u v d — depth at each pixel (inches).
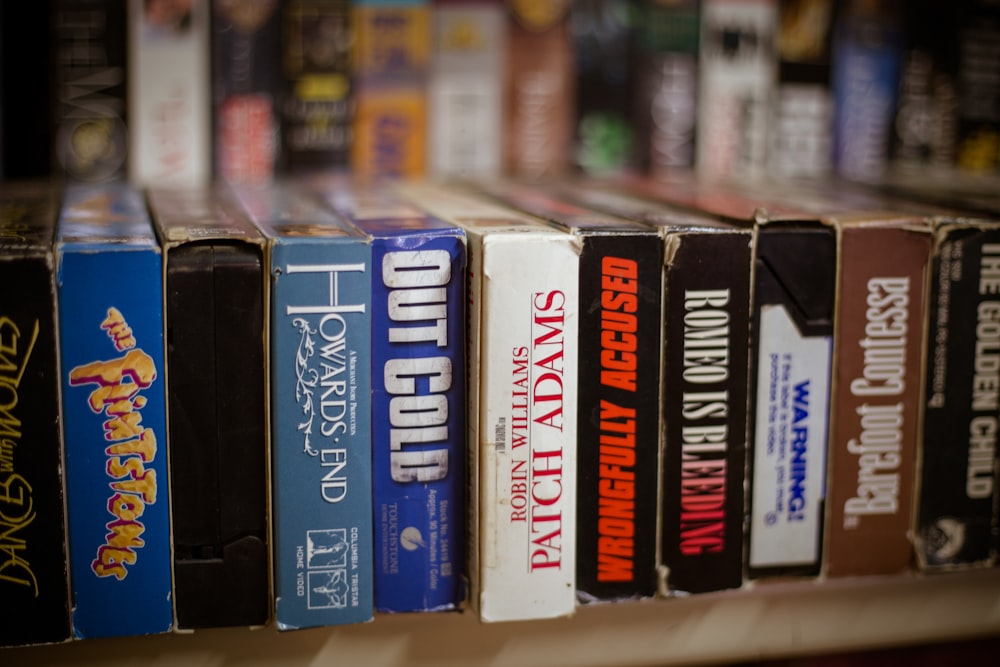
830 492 23.1
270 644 22.1
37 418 19.6
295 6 31.8
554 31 33.2
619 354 21.4
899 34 35.1
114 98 31.1
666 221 22.5
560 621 23.3
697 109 34.3
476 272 20.6
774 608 24.3
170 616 20.9
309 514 21.0
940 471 23.5
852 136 35.4
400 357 20.9
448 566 22.0
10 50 30.3
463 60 32.9
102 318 19.5
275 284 20.0
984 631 25.5
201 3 31.3
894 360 22.8
